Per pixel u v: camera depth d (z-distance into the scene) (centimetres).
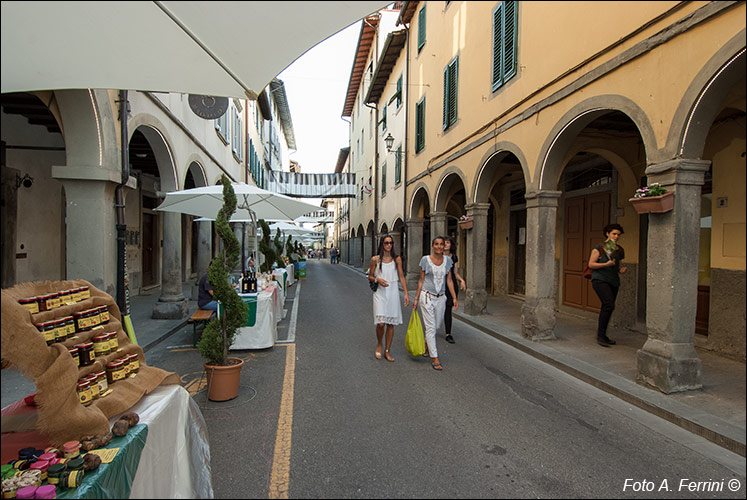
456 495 291
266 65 317
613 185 860
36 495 191
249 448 356
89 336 272
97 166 623
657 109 470
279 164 4206
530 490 298
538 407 451
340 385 516
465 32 987
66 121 609
